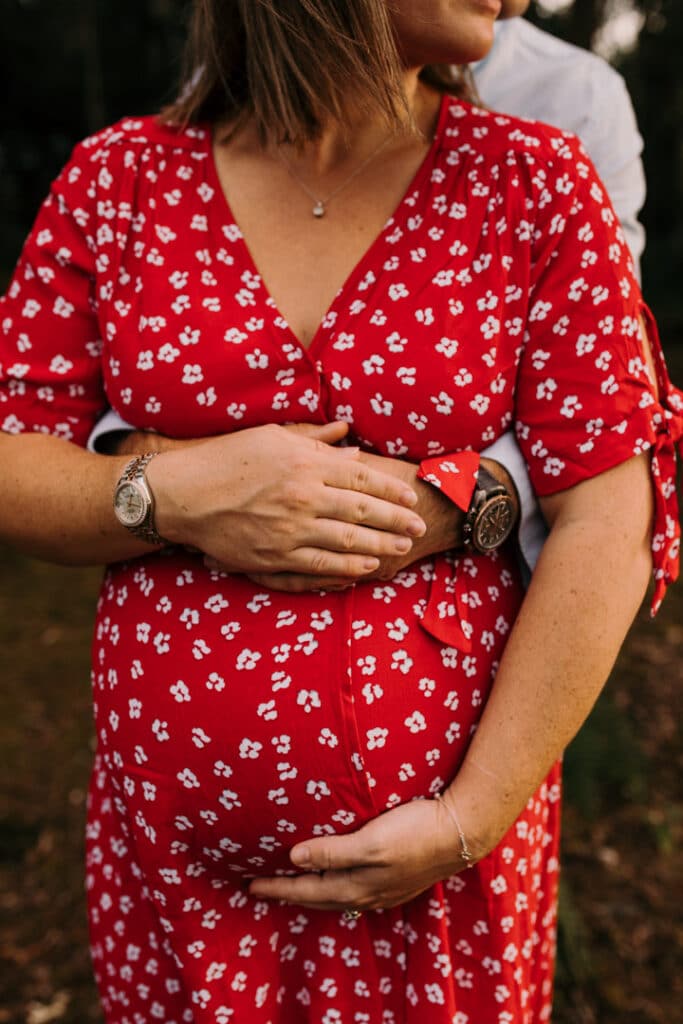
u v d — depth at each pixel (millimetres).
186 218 1093
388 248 1039
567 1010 2025
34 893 2361
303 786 1011
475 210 1034
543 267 1026
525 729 1005
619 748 2682
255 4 1019
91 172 1121
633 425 1001
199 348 1043
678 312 8781
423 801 1027
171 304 1062
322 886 1034
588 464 1007
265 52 1034
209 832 1058
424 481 1025
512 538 1146
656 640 3488
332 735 997
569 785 2594
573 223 1021
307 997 1166
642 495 1023
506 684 1021
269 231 1075
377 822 1010
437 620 1042
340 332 1024
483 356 1019
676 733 2941
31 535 1111
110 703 1106
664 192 11055
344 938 1126
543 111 1566
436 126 1091
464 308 1021
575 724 1017
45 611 3693
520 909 1135
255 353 1033
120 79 16047
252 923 1125
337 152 1072
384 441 1044
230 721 1016
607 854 2477
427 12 970
